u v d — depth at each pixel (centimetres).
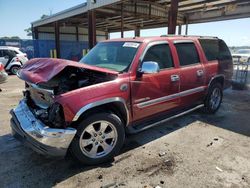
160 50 378
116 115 321
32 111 315
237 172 289
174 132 422
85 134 292
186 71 415
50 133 259
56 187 261
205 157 327
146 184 265
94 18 1230
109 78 316
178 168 299
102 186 262
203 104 498
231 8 1197
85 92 280
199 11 1393
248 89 877
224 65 536
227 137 399
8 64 1359
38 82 264
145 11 1346
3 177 280
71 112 267
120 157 328
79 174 286
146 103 351
